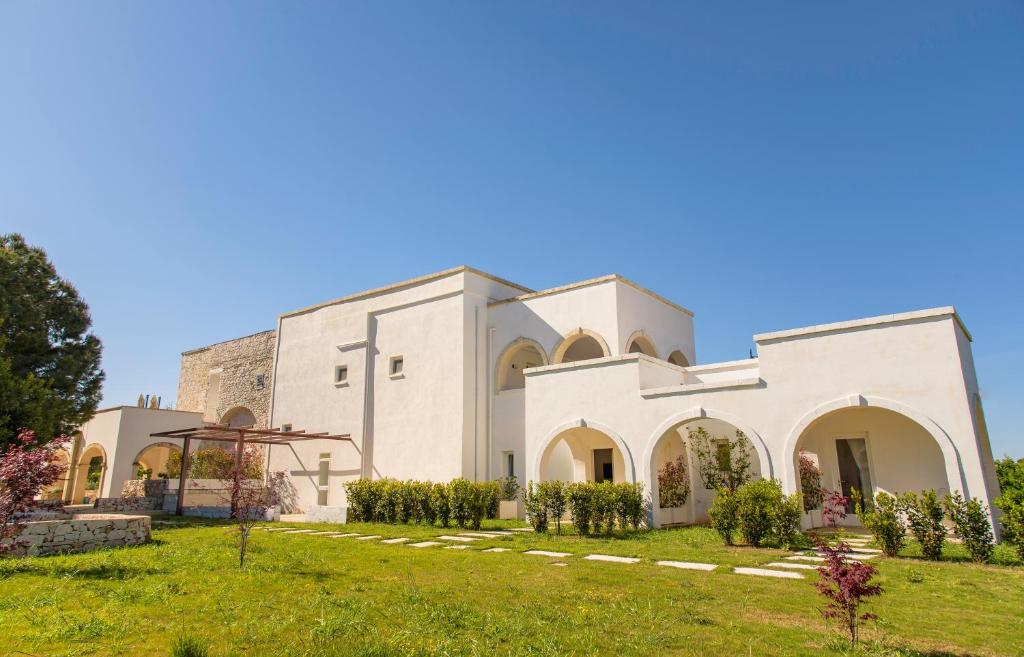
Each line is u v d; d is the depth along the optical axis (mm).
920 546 10258
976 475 10297
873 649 4887
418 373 20516
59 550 10141
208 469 24328
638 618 5824
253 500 10672
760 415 12719
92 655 4656
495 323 20422
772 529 10992
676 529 13602
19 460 8203
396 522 16141
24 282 20562
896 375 11305
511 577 7918
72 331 21797
